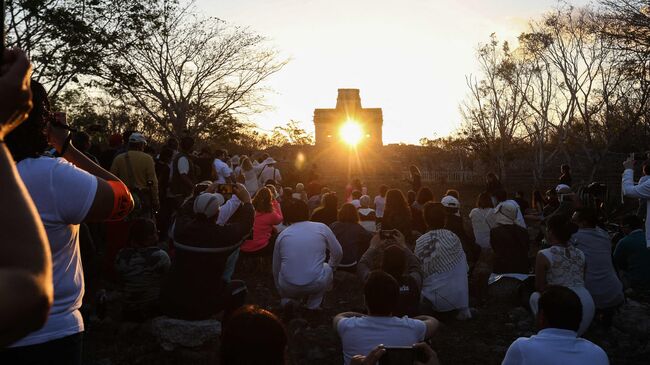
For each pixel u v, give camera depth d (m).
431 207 8.12
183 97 26.72
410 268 6.78
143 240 6.88
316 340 6.95
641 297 9.49
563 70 37.44
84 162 2.96
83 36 18.91
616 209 18.42
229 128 27.31
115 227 8.32
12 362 2.50
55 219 2.57
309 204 14.88
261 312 2.14
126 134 11.10
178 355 6.03
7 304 1.04
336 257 7.91
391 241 7.10
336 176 50.84
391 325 4.48
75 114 23.83
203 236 6.03
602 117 36.53
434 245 7.86
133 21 21.09
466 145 46.19
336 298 8.96
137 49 22.75
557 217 7.00
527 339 4.07
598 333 7.72
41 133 2.66
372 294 4.50
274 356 2.06
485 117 43.72
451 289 7.80
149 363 5.96
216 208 6.10
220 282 6.26
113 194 2.72
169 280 6.24
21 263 1.10
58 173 2.60
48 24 17.67
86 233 6.52
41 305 1.10
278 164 50.28
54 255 2.61
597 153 34.88
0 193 1.13
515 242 8.93
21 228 1.12
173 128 27.59
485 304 8.77
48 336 2.56
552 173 43.34
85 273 6.59
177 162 11.00
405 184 47.97
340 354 6.59
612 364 6.61
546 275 6.91
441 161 57.06
